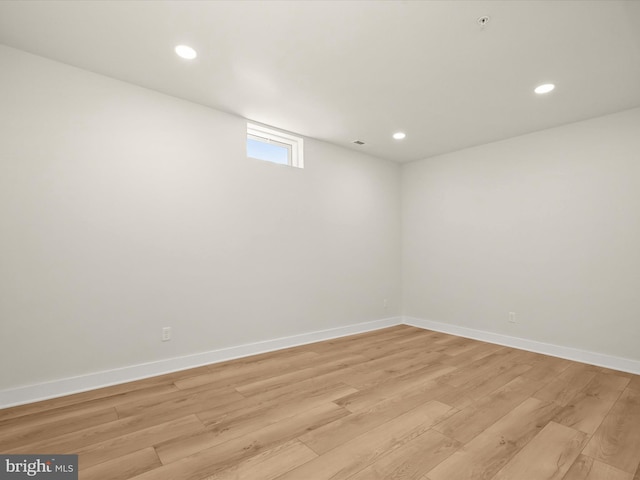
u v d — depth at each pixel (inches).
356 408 83.7
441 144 159.2
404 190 195.5
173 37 79.9
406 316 192.7
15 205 85.1
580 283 125.6
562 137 132.3
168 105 110.8
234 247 125.5
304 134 146.9
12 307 84.3
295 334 144.2
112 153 99.7
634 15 69.9
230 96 111.2
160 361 107.2
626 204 116.0
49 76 90.4
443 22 73.4
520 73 94.7
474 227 160.6
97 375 95.7
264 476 57.6
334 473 58.6
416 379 104.1
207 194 118.9
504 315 147.9
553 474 58.7
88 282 95.0
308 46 83.0
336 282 161.5
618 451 65.7
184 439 69.2
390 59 88.4
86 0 67.4
